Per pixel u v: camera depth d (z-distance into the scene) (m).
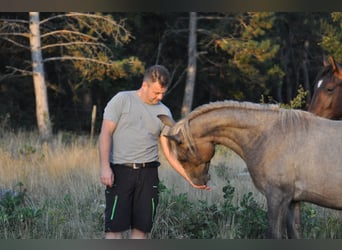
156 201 6.30
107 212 6.22
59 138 17.84
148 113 6.21
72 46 21.22
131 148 6.17
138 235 6.29
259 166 6.56
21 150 13.61
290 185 6.46
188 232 7.83
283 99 31.08
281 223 6.50
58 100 27.00
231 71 24.78
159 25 26.28
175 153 6.59
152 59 26.88
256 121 6.61
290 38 28.77
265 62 24.44
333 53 19.03
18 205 8.33
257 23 22.50
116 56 23.84
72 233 7.84
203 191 9.59
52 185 10.44
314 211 7.76
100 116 26.36
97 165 12.82
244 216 7.74
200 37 26.42
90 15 19.94
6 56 25.41
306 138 6.47
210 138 6.64
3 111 24.61
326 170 6.35
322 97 9.33
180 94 27.78
